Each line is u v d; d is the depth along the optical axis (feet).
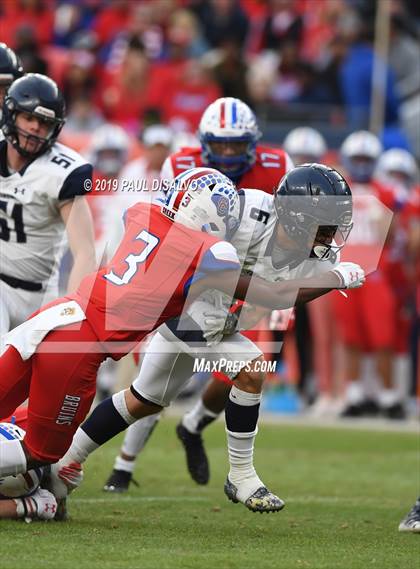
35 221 66.23
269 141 140.56
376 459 92.89
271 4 159.94
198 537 55.21
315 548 52.70
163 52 151.53
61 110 64.59
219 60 144.25
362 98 142.20
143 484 76.89
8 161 65.57
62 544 50.67
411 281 120.57
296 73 146.41
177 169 73.15
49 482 58.70
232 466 57.93
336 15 155.02
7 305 67.56
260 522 61.82
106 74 149.38
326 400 121.19
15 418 57.98
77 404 54.13
